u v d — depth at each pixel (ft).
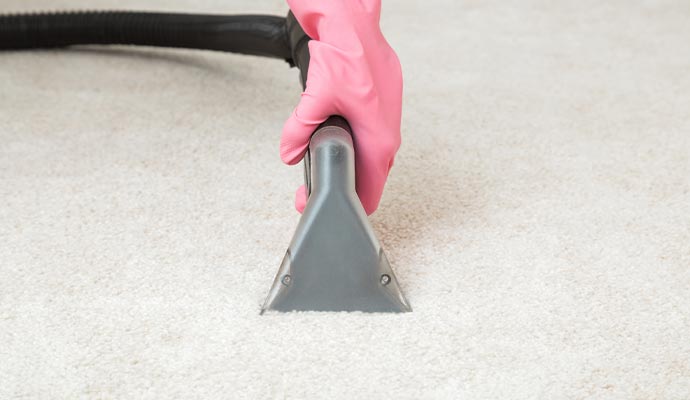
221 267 3.36
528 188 4.08
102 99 5.25
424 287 3.22
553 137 4.72
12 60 5.96
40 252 3.48
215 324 2.99
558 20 7.06
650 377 2.74
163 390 2.66
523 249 3.51
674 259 3.45
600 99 5.30
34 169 4.25
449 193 4.02
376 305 3.06
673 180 4.18
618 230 3.68
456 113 5.08
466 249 3.50
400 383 2.69
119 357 2.82
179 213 3.81
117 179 4.15
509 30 6.78
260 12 7.14
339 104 3.10
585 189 4.08
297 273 3.01
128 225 3.70
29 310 3.08
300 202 3.37
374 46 3.24
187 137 4.68
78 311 3.08
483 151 4.53
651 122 4.94
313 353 2.84
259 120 4.96
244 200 3.94
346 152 2.96
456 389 2.67
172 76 5.69
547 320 3.03
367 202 3.38
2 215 3.78
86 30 5.94
